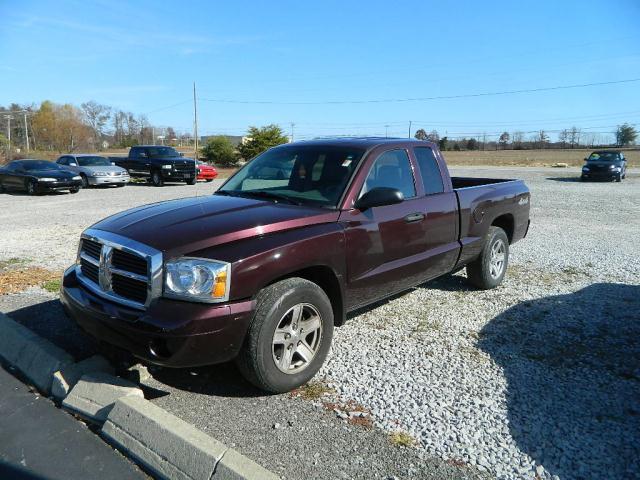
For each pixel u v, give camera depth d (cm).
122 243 340
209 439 275
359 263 406
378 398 350
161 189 2234
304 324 363
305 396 353
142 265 327
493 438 303
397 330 479
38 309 525
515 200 643
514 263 766
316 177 440
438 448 292
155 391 358
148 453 279
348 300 407
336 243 382
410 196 477
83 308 344
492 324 496
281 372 346
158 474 271
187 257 322
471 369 396
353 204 412
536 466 276
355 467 274
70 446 296
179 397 350
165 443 277
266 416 326
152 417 291
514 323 499
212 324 310
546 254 833
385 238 430
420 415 328
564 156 6888
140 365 392
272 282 350
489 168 4353
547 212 1398
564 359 416
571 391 362
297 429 312
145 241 334
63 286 384
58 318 498
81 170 2278
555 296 591
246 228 347
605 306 552
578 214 1355
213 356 319
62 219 1219
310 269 383
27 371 383
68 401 337
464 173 3509
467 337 462
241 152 4781
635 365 405
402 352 428
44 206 1530
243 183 484
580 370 396
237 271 320
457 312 532
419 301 569
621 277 680
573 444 296
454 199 525
